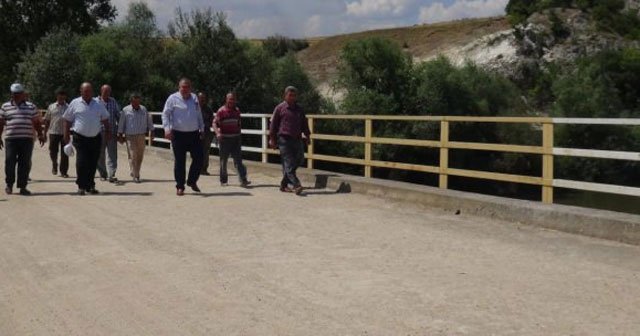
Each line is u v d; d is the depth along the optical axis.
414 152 38.19
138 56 41.62
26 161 12.16
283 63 44.97
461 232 8.74
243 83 41.22
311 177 13.60
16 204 11.07
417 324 5.27
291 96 12.22
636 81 52.81
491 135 40.44
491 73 48.16
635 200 33.91
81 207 10.77
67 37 41.69
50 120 15.71
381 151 36.88
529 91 55.25
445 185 11.27
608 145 38.56
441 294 6.03
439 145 11.35
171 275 6.76
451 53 65.56
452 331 5.11
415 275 6.67
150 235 8.60
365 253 7.60
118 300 6.00
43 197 11.85
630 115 48.09
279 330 5.20
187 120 12.02
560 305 5.68
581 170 35.16
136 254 7.61
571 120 9.02
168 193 12.37
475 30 75.00
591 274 6.64
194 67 41.44
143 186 13.48
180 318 5.52
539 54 58.72
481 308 5.63
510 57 58.28
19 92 12.06
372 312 5.57
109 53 40.47
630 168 37.75
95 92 39.41
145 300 5.99
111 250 7.81
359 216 9.95
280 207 10.74
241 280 6.56
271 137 12.32
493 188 38.81
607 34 61.44
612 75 52.66
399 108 42.09
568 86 47.81
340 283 6.42
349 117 13.45
